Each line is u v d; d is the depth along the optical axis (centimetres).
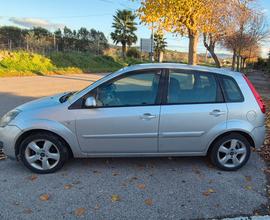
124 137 464
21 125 459
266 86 2498
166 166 505
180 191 423
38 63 3133
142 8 1151
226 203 393
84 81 2170
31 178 459
